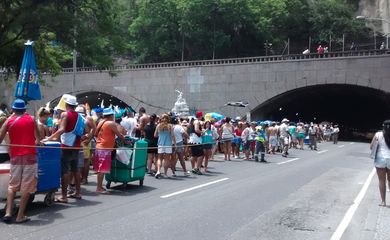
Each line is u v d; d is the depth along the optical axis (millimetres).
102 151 10469
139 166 11508
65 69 64500
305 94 56469
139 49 79750
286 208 9539
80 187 10750
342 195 11461
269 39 78750
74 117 9383
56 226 7348
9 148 7703
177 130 14266
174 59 80250
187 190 11406
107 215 8281
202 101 55000
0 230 7004
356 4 88625
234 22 76312
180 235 7051
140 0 80625
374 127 75812
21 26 20859
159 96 57719
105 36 25094
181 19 74625
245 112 52656
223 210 9078
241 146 23359
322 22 83500
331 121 76500
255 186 12578
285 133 25344
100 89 61875
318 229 7789
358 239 7180
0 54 22984
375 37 74750
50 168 8758
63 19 20891
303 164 19969
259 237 7133
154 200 9906
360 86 48250
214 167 17594
